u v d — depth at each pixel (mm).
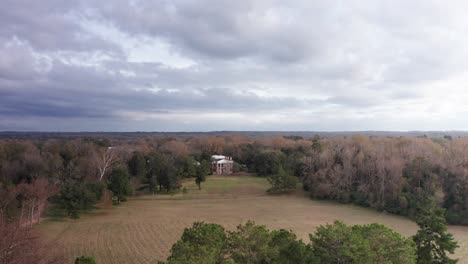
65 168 96812
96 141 150375
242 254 27188
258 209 79688
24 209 62906
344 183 88438
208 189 105312
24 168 93875
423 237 33750
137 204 86375
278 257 26609
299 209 79438
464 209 69625
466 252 49875
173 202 89062
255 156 131125
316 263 25969
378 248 27266
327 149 102312
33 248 33094
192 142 189250
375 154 90875
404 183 76875
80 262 29719
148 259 45594
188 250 25250
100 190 78562
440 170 76375
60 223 65438
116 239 55094
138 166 103250
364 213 75812
